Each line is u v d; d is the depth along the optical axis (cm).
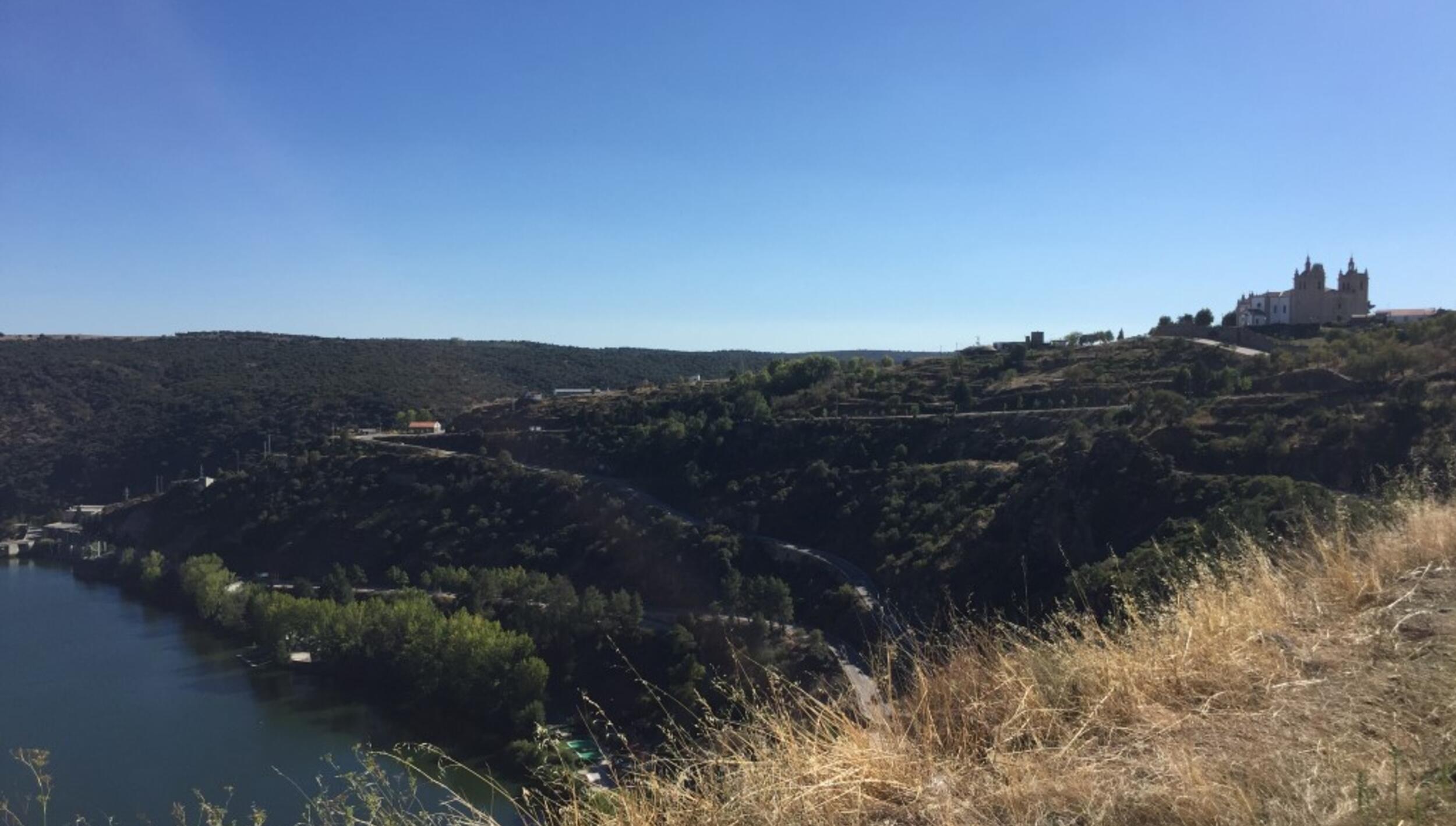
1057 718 338
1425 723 292
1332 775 261
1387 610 414
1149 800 264
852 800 294
